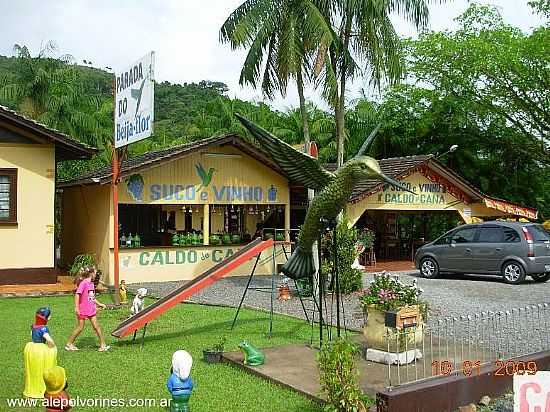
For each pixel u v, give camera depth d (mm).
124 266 17125
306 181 8188
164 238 19359
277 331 10242
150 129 11797
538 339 9641
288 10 14453
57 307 12750
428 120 31891
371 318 8016
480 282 17438
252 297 14344
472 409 6383
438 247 18469
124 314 11969
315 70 14008
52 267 15781
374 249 24609
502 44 29469
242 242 19141
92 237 18234
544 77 29125
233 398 6633
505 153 33094
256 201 19156
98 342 9406
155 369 7820
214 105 40062
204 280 9586
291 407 6348
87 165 30609
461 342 9102
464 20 31094
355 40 15289
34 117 31375
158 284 17016
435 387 6258
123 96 13336
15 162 15500
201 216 20594
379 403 5973
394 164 22438
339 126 15438
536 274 17172
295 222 22156
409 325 7188
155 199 17500
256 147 18438
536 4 29031
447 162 32312
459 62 30484
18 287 14984
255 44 14961
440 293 15070
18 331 10102
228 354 8375
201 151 17609
